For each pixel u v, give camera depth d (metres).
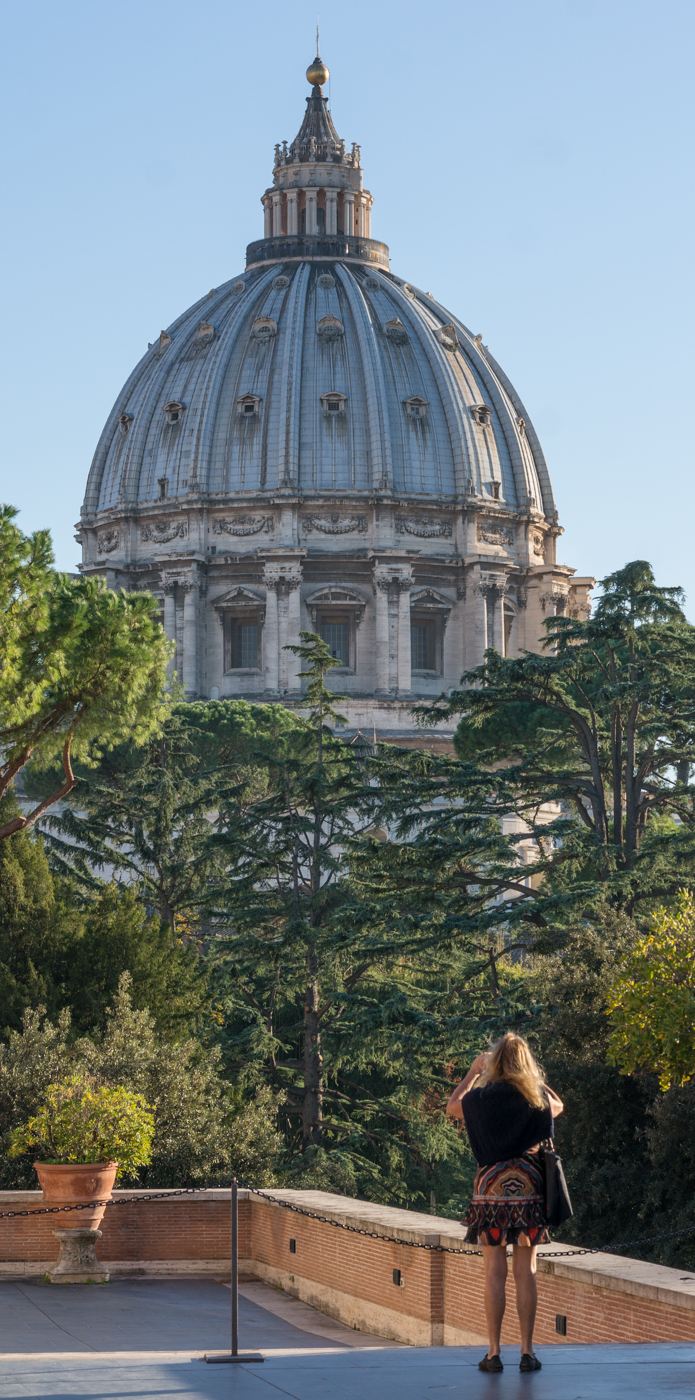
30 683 120.75
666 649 191.75
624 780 195.12
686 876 163.88
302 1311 79.75
